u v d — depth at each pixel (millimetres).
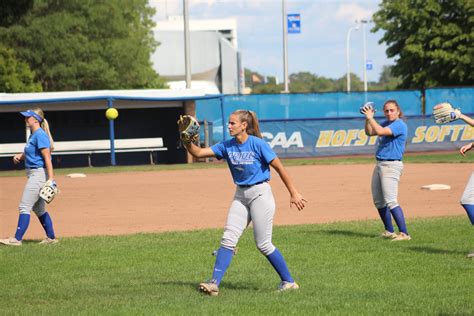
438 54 88375
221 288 15344
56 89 98000
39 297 15000
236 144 14375
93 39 99000
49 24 93250
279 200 32500
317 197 33438
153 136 65438
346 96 68125
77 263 18672
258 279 16234
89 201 33750
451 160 52750
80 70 96000
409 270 16641
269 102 67125
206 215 28531
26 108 59469
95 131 64625
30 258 19516
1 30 91688
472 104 68562
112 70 97562
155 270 17641
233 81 150000
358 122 63000
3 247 21609
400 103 68375
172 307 13414
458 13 88688
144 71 104062
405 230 21234
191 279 16500
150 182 42625
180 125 14188
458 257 18094
